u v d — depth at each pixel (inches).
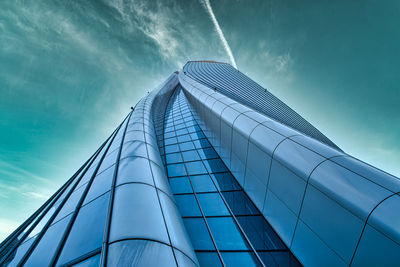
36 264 184.2
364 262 180.2
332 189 218.2
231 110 461.1
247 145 369.1
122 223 192.7
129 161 315.3
